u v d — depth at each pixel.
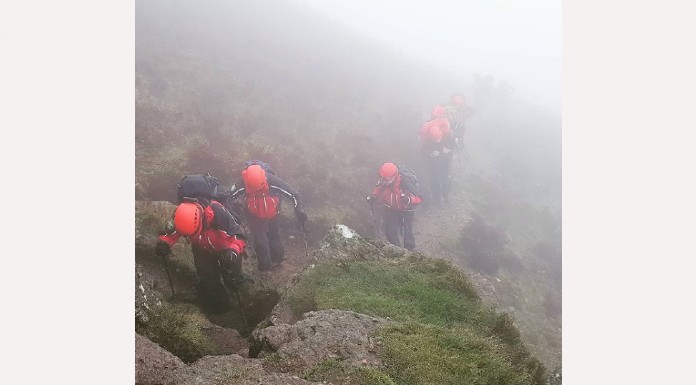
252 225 6.03
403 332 3.20
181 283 5.08
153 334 3.50
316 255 5.14
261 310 5.05
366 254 5.21
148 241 5.22
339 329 3.17
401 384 2.69
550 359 7.41
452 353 3.01
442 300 4.29
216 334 4.17
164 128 7.97
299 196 5.96
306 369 2.72
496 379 2.89
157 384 2.62
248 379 2.58
